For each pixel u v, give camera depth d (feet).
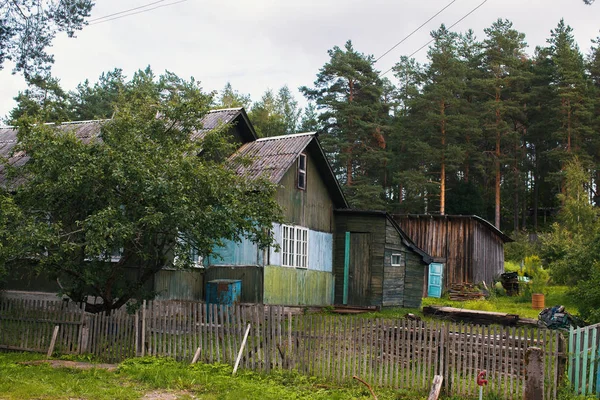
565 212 142.61
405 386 37.70
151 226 46.16
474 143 185.68
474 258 116.67
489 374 35.81
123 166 46.39
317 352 40.11
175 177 47.83
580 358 34.83
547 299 97.25
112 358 45.50
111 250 48.11
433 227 119.65
